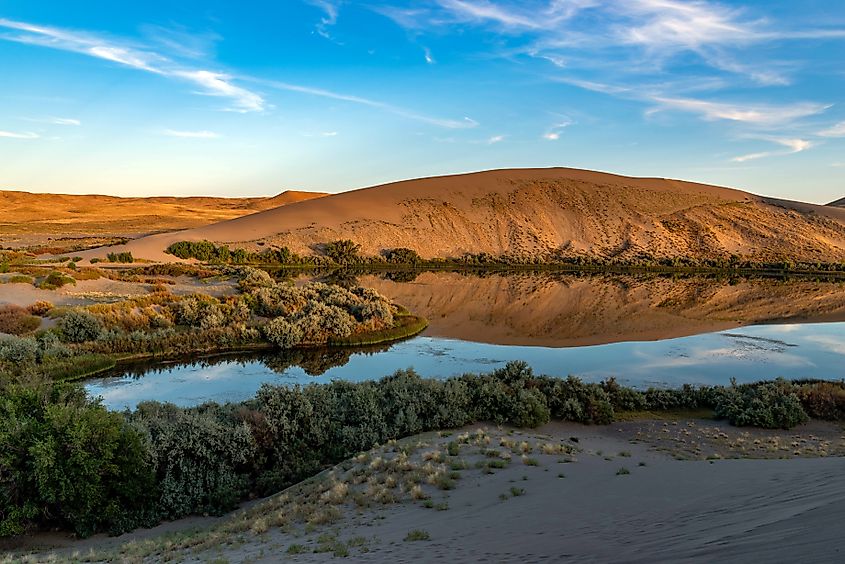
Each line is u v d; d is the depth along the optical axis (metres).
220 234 96.12
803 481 7.86
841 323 43.22
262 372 28.38
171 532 12.64
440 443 16.25
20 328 30.56
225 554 8.77
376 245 99.75
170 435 14.94
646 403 22.50
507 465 13.48
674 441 18.48
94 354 28.55
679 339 37.19
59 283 43.31
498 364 30.47
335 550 7.81
